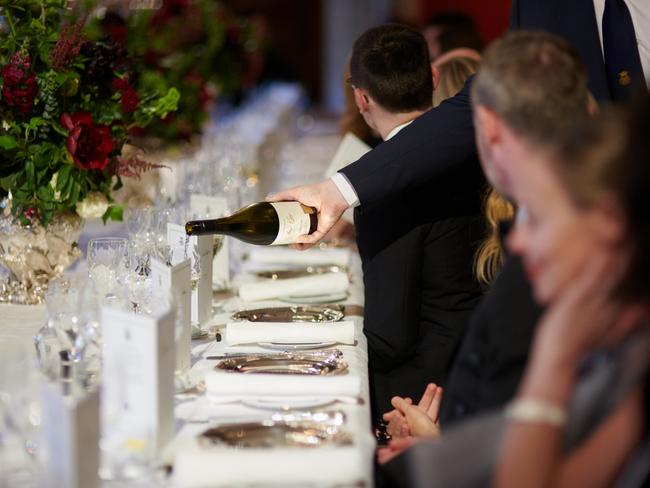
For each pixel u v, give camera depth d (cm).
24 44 387
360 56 396
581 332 189
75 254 416
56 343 294
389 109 398
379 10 2022
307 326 334
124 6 597
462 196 382
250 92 1169
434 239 379
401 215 375
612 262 186
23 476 241
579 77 232
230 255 454
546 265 195
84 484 220
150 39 623
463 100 367
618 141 187
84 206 410
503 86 228
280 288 401
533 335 241
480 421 210
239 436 246
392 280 376
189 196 464
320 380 275
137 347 242
